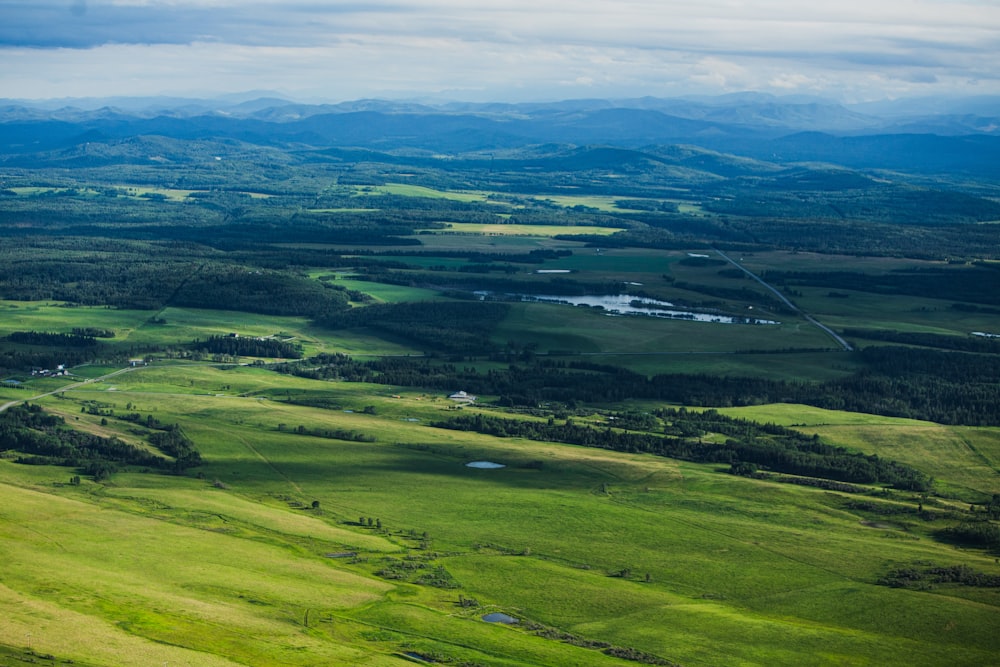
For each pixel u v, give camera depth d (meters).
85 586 182.38
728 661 174.62
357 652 165.75
